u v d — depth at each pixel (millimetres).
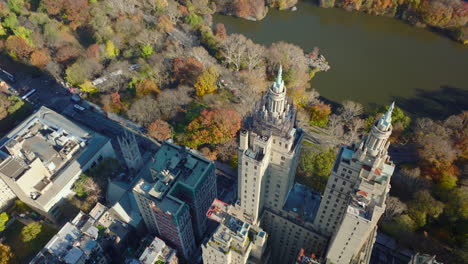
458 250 183000
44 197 195875
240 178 146000
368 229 125312
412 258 163750
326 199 145625
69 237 176875
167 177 176250
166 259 176625
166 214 162500
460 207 198375
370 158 121562
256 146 133125
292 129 133375
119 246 191000
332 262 152250
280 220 171250
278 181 150000
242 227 146000
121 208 193375
